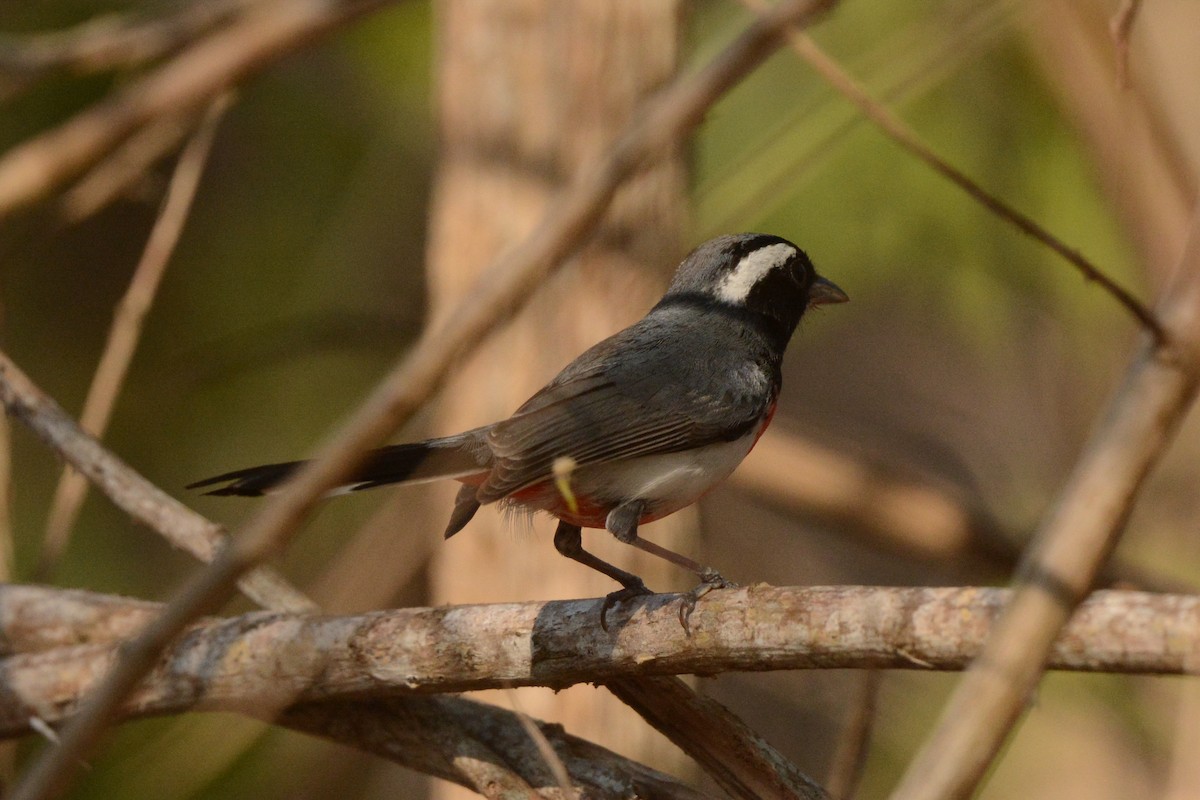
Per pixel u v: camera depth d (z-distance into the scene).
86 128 4.41
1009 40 11.93
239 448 14.09
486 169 10.98
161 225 8.71
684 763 11.04
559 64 10.91
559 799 7.41
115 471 8.64
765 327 9.90
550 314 10.73
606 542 10.85
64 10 12.63
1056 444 14.59
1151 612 4.81
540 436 8.35
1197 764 10.01
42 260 14.57
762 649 6.14
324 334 13.03
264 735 11.23
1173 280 4.56
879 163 12.50
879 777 12.05
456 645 7.11
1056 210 12.37
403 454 8.29
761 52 3.85
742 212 7.78
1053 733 12.50
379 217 14.78
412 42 13.47
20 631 8.75
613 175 3.79
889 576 16.14
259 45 4.55
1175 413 4.32
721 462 8.99
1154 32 10.33
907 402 16.84
